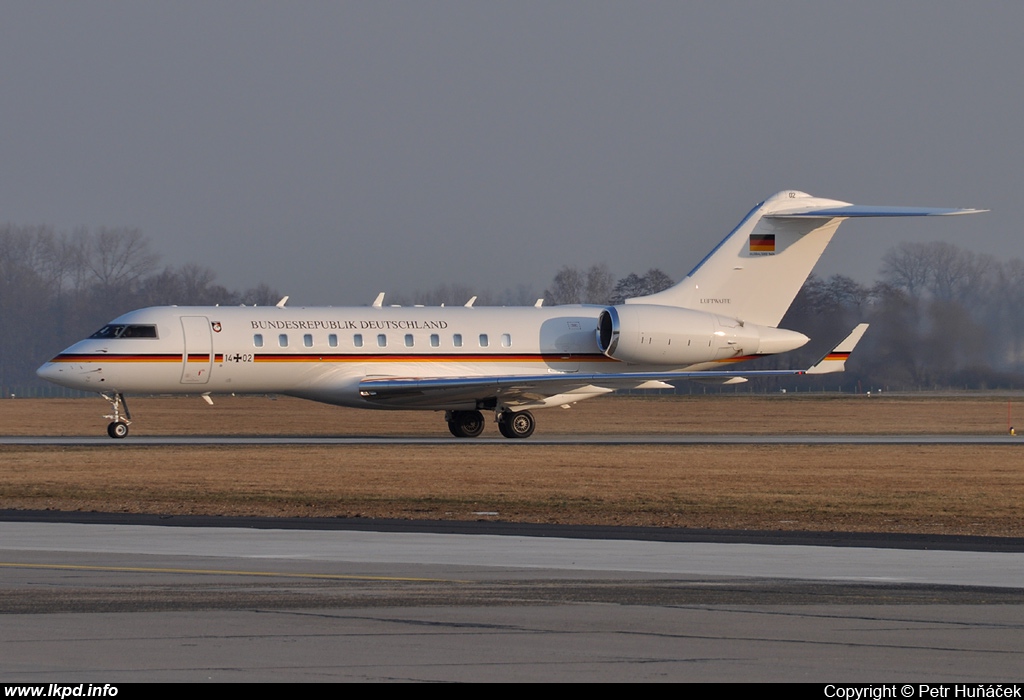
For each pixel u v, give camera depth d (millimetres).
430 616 47969
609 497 98688
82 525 79938
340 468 122250
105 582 55969
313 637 44094
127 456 135750
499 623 46656
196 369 163125
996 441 168375
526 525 81250
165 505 92812
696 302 177500
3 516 85188
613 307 175125
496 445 155625
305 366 166500
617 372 178125
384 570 59969
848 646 42938
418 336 171000
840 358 167250
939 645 43094
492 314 176125
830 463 131375
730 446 155625
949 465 129875
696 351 174375
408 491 102500
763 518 86188
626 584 55844
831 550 68438
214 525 80188
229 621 46844
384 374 168625
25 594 52594
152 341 161625
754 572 59750
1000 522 84750
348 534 75312
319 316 169625
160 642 43156
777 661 40750
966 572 60094
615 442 163625
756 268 178875
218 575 58156
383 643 43156
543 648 42531
